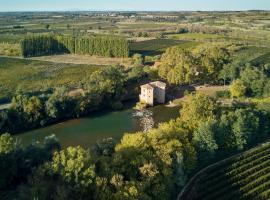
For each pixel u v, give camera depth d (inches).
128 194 4033.0
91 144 7209.6
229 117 6210.6
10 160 4387.3
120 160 4485.7
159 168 4675.2
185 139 5393.7
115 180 4136.3
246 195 5019.7
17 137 7706.7
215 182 5231.3
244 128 5994.1
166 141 5068.9
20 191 4067.4
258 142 6437.0
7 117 7849.4
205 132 5585.6
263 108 6860.2
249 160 5757.9
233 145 5959.6
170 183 4623.5
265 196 5059.1
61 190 3902.6
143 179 4389.8
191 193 4990.2
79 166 4111.7
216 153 5797.2
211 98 7308.1
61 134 7805.1
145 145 4916.3
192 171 5383.9
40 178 4097.0
